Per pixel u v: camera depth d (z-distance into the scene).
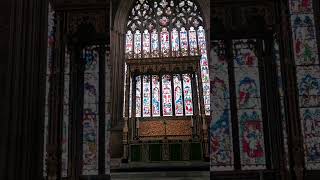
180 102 19.70
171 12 20.73
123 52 19.59
